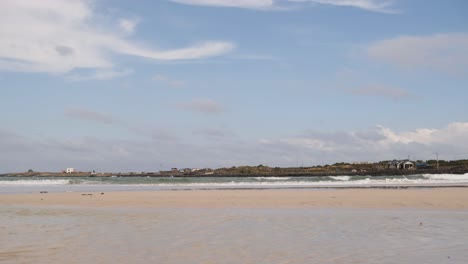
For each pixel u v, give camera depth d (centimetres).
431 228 1470
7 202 2717
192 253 1048
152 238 1268
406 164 15450
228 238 1268
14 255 1023
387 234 1339
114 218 1800
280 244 1167
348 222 1636
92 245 1155
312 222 1644
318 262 949
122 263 941
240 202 2666
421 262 945
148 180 8538
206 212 2059
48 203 2634
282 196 3212
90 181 7906
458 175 10019
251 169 16575
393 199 2805
